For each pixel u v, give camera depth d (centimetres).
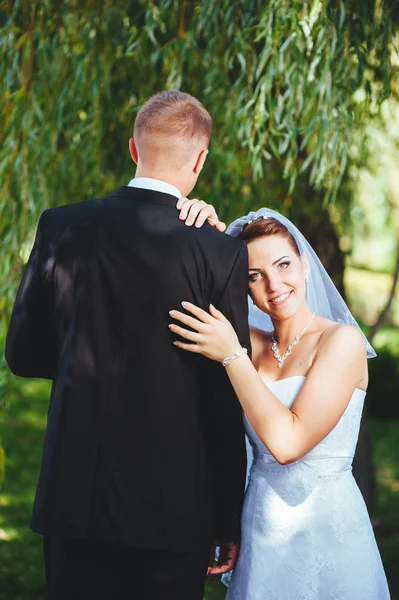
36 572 417
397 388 941
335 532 214
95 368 193
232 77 348
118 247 193
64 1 325
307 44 288
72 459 192
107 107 362
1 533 485
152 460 192
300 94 287
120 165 381
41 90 331
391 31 292
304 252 228
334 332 217
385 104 419
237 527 216
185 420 196
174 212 196
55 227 201
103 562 199
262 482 221
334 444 216
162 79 354
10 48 309
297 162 377
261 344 233
